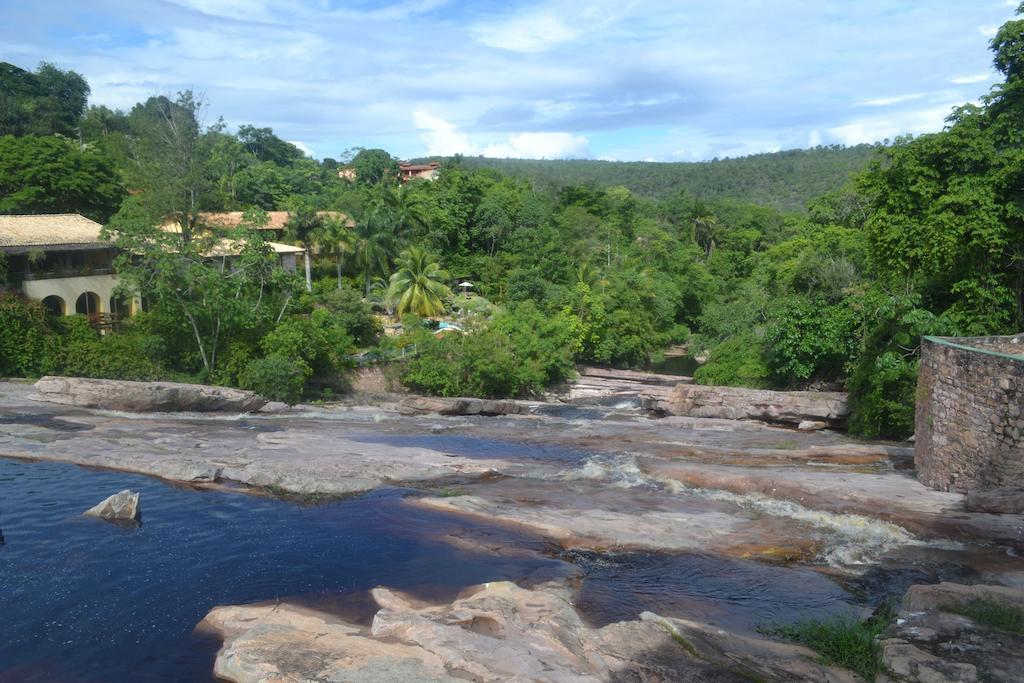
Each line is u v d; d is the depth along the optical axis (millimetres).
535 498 16219
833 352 32344
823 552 12945
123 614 10984
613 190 105375
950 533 13172
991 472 14070
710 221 91312
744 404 30469
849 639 9305
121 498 15141
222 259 36844
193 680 9125
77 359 32969
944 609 9664
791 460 19594
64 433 21672
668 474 17812
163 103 35281
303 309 44969
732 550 13086
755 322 53656
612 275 57344
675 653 8867
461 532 14188
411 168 130000
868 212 51781
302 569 12562
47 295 36188
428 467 18469
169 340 35500
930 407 16141
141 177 34844
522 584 11617
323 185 86125
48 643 10109
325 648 8938
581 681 7875
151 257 33156
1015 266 22828
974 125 23188
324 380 40188
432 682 7984
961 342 17641
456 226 68625
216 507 15742
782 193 197625
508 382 41469
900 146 25031
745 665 8555
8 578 12188
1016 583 11320
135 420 25094
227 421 26422
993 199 22062
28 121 68688
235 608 10820
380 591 11453
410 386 42031
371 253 56812
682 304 69750
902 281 27328
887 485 15797
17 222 36781
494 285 64062
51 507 15625
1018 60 22531
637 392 43188
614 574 12250
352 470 17844
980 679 7711
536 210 70438
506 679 7930
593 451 21609
